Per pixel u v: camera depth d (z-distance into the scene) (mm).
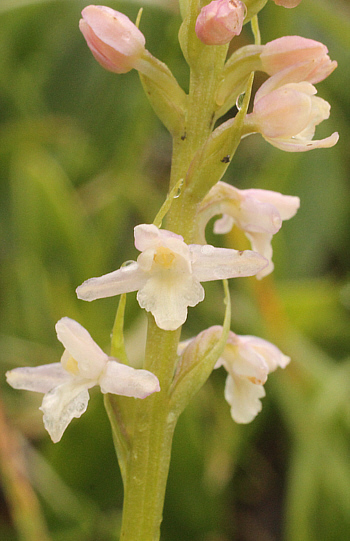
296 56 111
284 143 112
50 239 149
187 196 111
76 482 138
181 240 109
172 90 112
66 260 150
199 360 112
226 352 117
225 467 143
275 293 144
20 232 151
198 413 144
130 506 112
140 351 143
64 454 137
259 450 150
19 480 130
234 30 109
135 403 112
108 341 146
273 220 116
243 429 146
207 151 111
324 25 164
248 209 116
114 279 110
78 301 148
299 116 111
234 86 112
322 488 135
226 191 116
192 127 112
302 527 134
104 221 165
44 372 112
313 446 138
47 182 149
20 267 150
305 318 155
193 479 137
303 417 140
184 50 112
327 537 134
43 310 149
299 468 137
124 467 112
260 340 119
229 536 143
